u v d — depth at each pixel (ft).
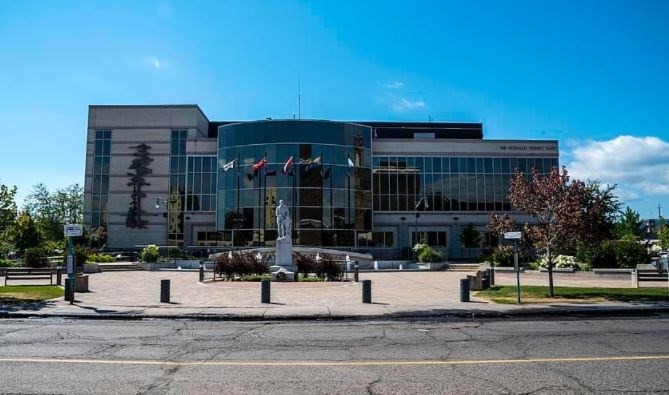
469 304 55.21
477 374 24.32
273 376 23.99
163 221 207.21
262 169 179.22
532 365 26.27
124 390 21.56
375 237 202.08
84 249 140.67
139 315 47.32
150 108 212.43
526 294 65.26
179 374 24.39
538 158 208.13
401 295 66.08
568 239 60.44
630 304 54.54
